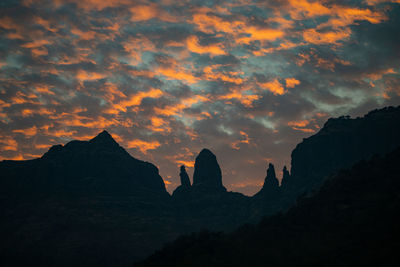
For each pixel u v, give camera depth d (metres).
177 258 104.94
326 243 87.50
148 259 112.06
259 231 104.69
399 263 69.31
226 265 89.44
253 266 86.12
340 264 75.88
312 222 101.44
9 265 184.75
